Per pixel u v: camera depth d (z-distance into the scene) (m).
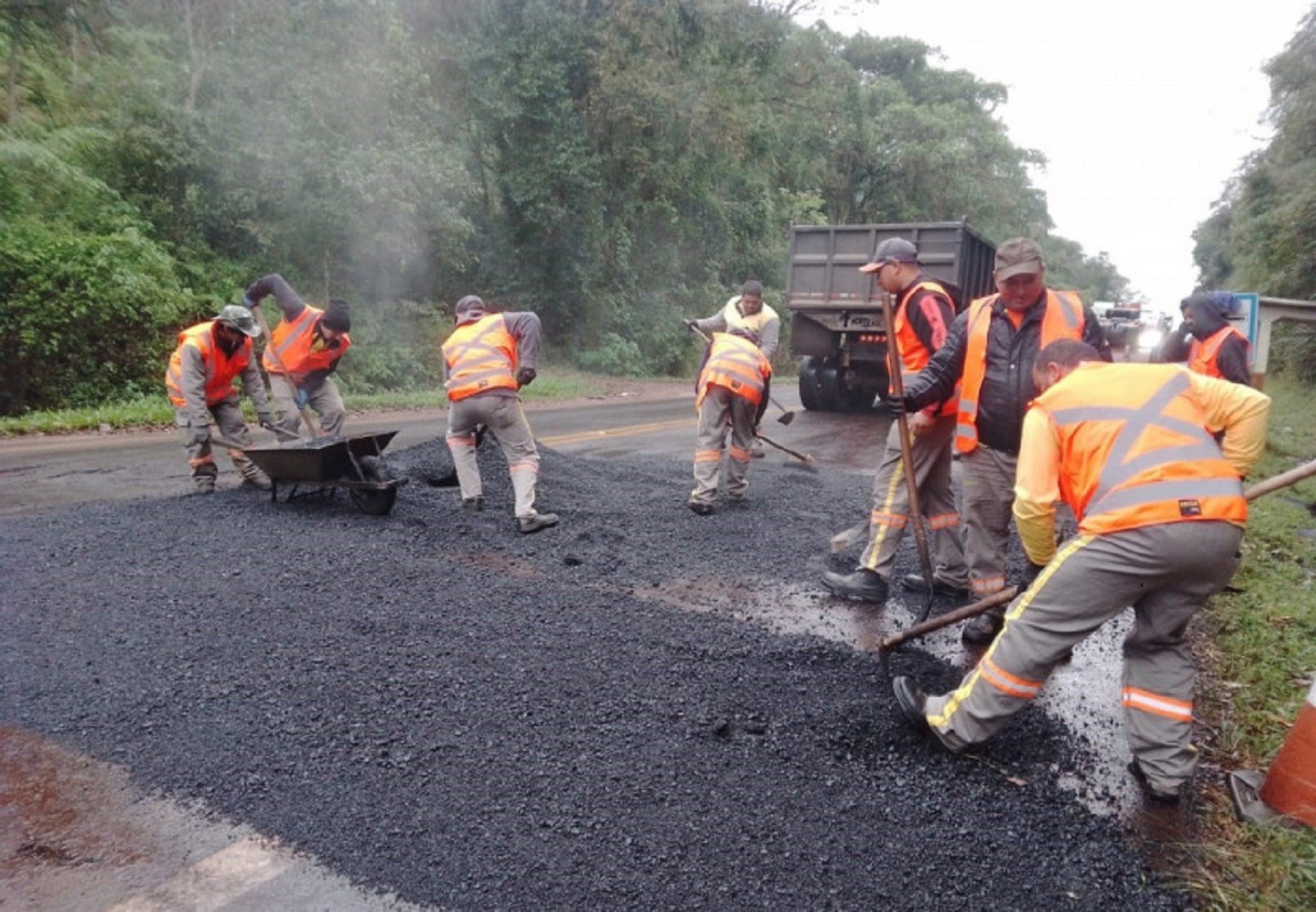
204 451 6.34
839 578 4.71
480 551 5.20
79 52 14.55
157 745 2.86
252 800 2.58
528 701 3.21
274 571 4.50
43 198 13.04
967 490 4.05
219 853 2.36
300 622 3.84
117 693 3.18
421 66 16.94
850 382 12.83
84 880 2.25
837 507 6.57
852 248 11.85
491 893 2.23
